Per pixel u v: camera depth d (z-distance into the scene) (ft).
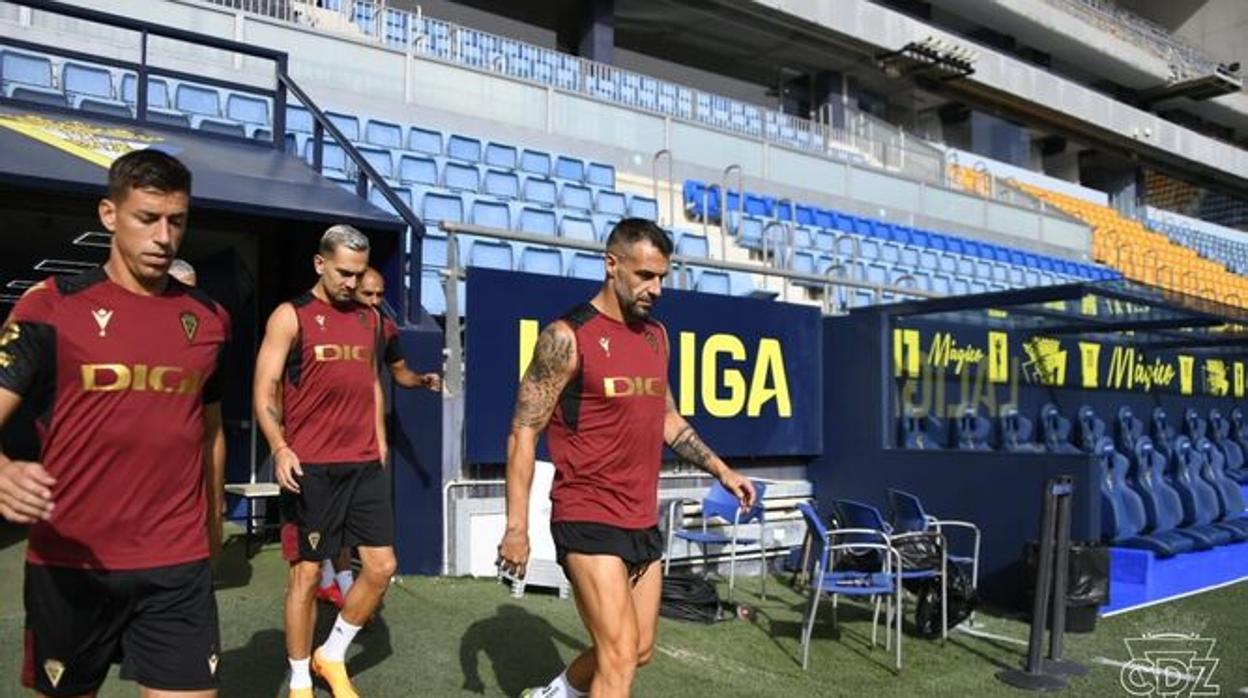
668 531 20.51
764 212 43.19
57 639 7.40
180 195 7.44
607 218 36.76
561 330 9.95
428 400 18.17
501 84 39.06
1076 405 27.25
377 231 18.42
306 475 11.49
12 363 6.95
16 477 6.30
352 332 11.91
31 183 14.84
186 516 7.73
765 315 24.35
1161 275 76.38
